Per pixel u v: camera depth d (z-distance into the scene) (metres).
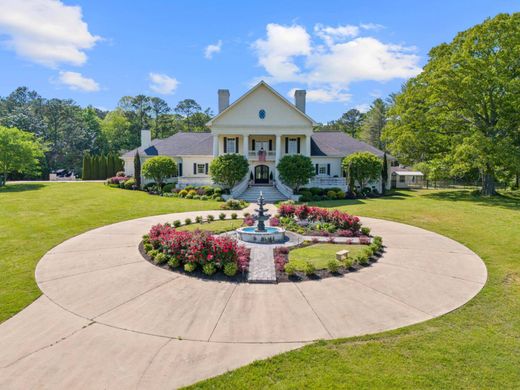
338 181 33.41
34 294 8.48
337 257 11.22
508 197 29.95
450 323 6.89
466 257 11.85
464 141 28.39
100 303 7.95
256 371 5.28
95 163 52.38
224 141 37.25
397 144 34.06
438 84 30.34
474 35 29.50
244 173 31.33
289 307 7.71
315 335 6.43
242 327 6.77
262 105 34.47
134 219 19.44
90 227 16.98
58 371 5.31
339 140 40.22
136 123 79.81
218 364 5.50
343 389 4.80
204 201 27.80
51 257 11.73
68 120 71.94
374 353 5.75
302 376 5.14
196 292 8.59
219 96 36.91
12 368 5.38
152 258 11.45
